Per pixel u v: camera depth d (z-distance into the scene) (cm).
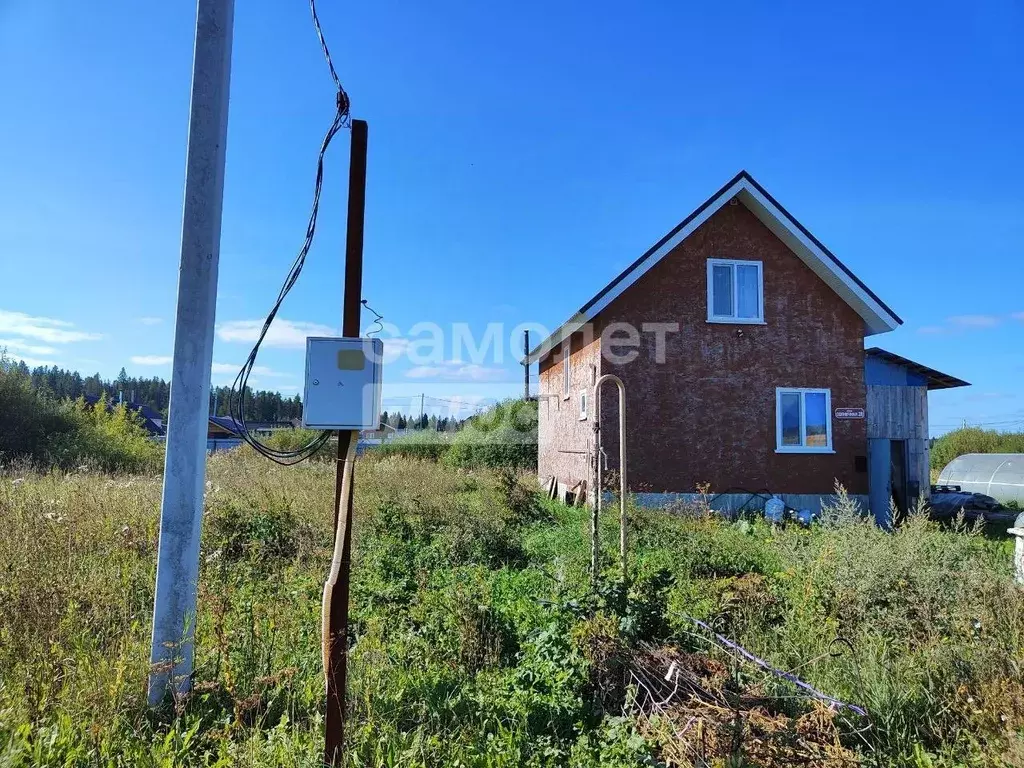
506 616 495
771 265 1412
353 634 456
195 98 367
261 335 370
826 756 310
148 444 2481
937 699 379
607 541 865
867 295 1384
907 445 1434
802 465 1380
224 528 752
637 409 1354
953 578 534
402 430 2839
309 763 290
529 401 2519
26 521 589
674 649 394
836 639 438
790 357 1400
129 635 392
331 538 693
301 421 328
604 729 342
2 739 263
